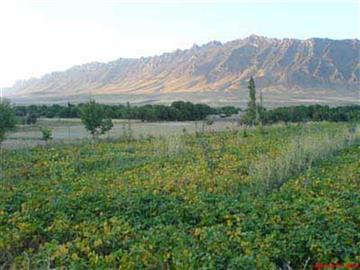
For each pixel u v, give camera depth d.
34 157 21.33
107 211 11.00
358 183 13.88
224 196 12.11
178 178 14.91
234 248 8.34
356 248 8.11
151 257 7.81
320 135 23.81
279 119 45.97
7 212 11.31
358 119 43.84
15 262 8.33
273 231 9.01
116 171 17.27
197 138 28.34
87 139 32.56
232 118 62.47
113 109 61.41
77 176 16.39
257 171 14.67
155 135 32.47
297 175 15.19
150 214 10.81
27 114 64.75
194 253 7.91
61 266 7.89
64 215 10.50
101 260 7.79
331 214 9.55
